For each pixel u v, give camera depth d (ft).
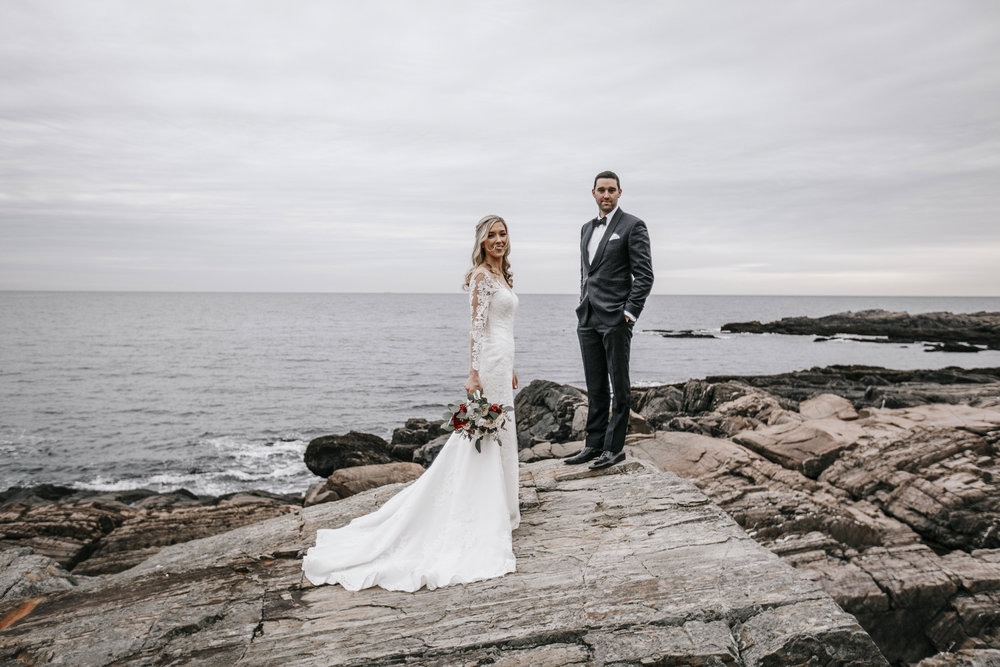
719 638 9.75
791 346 204.85
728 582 11.21
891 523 24.03
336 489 36.40
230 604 11.65
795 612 10.28
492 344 13.84
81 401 103.09
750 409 41.22
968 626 19.03
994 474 25.17
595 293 17.54
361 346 220.84
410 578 11.84
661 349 195.93
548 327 335.26
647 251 16.69
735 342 222.48
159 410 96.94
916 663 19.42
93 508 34.63
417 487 13.37
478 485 13.16
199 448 73.97
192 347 205.87
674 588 11.10
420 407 104.12
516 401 49.78
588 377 18.70
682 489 16.08
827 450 29.35
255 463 67.46
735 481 28.17
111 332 267.80
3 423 85.61
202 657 9.93
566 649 9.71
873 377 77.15
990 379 76.79
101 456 69.72
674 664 9.45
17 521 32.63
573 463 18.89
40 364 150.71
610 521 14.40
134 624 11.02
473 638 9.98
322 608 11.32
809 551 21.81
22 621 11.78
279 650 10.00
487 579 11.94
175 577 13.34
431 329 324.80
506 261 14.82
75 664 9.95
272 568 13.38
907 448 28.19
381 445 59.26
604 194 17.34
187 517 34.94
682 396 53.01
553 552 12.97
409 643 9.96
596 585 11.38
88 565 30.40
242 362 165.37
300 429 85.76
